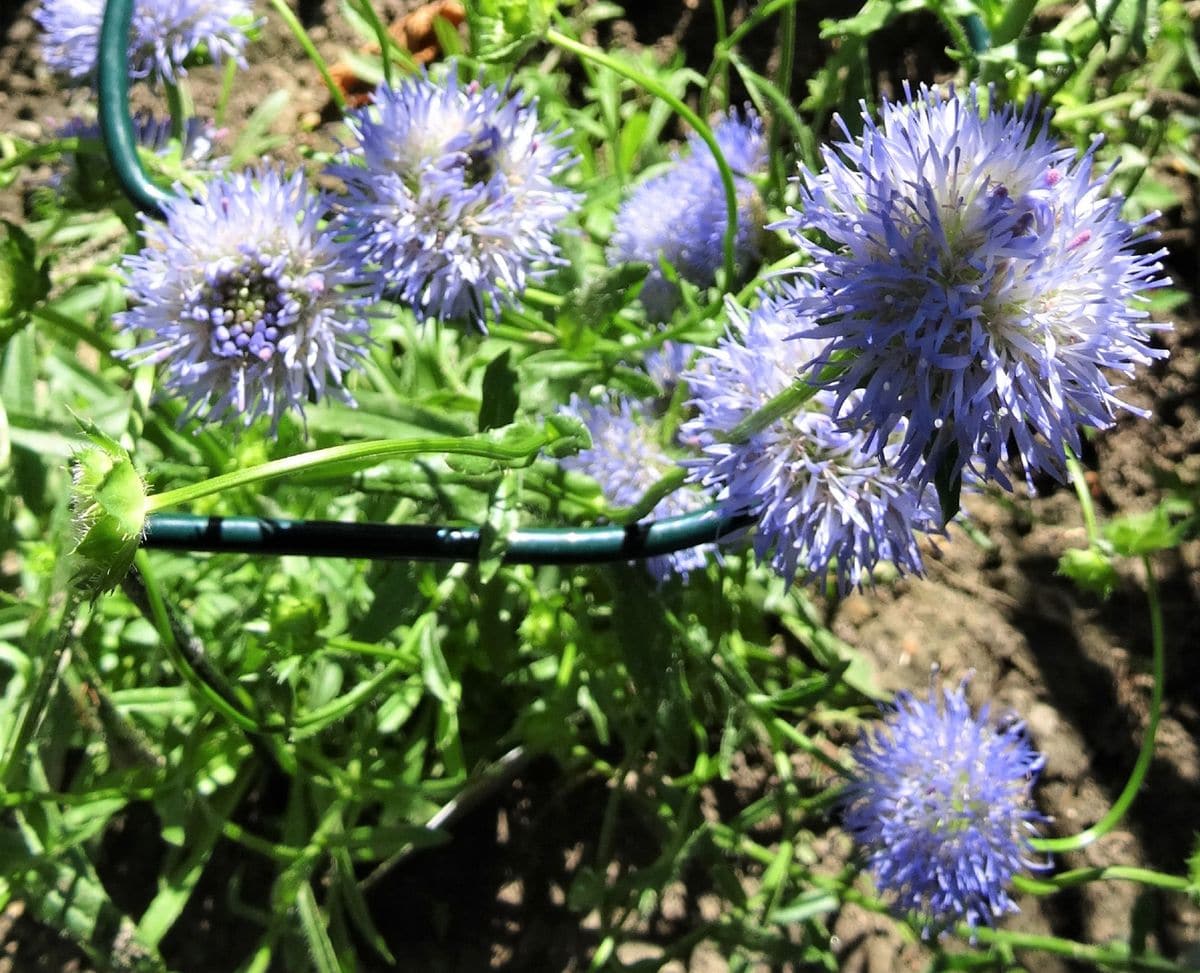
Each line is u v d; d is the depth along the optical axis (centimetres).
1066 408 9
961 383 9
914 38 21
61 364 15
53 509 15
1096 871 14
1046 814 17
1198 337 20
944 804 14
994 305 9
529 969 16
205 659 13
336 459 11
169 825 14
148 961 14
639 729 17
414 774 16
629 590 15
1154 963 14
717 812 18
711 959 16
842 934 17
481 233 12
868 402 9
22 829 14
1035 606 19
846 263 9
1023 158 9
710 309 15
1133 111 18
